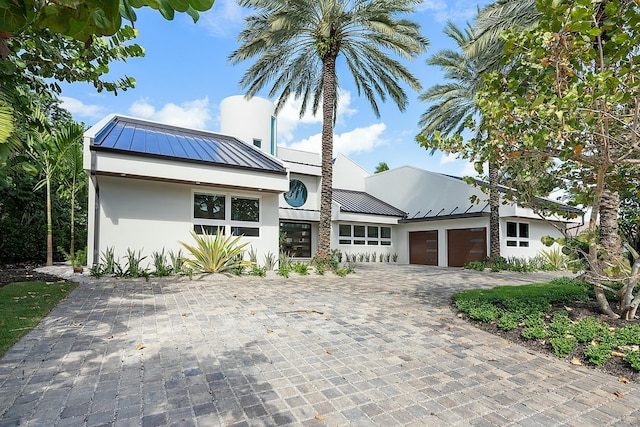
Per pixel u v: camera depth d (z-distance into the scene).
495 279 12.05
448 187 19.11
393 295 8.16
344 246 19.81
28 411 2.67
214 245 10.06
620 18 3.96
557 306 6.31
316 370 3.67
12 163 3.59
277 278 10.50
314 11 12.69
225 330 4.90
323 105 13.70
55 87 4.78
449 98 15.79
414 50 12.81
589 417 2.87
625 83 4.15
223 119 19.84
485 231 17.06
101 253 9.34
